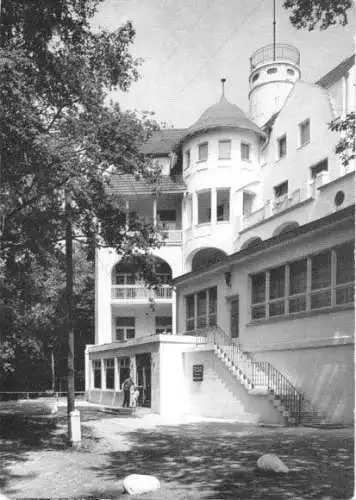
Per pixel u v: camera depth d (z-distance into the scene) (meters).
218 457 11.52
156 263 15.86
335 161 27.42
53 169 11.60
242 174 34.44
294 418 17.67
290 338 20.16
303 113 31.16
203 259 36.81
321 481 8.76
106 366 30.89
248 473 9.67
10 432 16.38
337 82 28.52
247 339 22.98
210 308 26.86
